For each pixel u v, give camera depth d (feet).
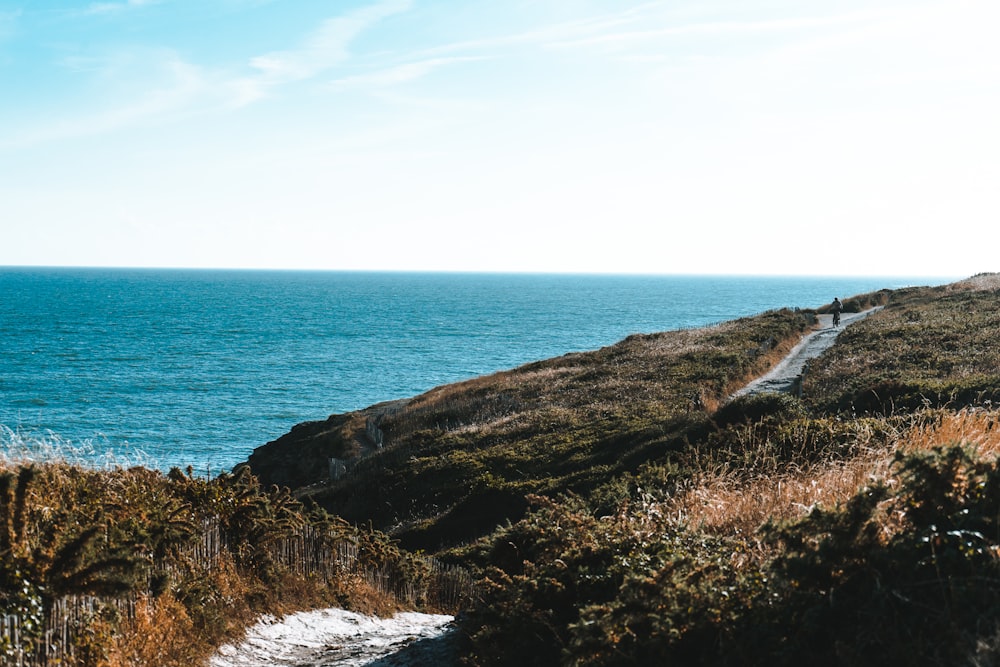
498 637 25.43
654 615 18.61
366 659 30.07
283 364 374.43
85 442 37.76
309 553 45.50
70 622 22.70
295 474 160.86
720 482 36.91
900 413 65.36
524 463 104.22
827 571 16.97
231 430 229.45
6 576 21.20
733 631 17.57
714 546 24.39
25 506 22.85
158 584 27.43
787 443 46.24
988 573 14.99
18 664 19.81
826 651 15.56
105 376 326.65
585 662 19.33
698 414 100.63
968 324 138.21
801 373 132.05
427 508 100.78
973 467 17.22
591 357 189.16
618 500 38.09
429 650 30.04
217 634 29.91
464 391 177.37
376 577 53.88
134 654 24.03
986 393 65.98
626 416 115.65
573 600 24.80
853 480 28.68
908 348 121.90
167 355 402.72
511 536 33.09
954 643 13.85
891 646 14.58
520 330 572.51
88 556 23.15
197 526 34.06
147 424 232.73
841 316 230.48
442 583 64.44
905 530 17.46
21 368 344.69
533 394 157.07
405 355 415.64
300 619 38.19
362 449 157.79
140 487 35.06
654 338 207.41
